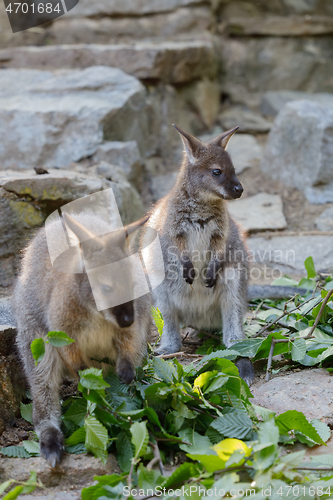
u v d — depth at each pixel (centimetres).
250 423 450
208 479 405
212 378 476
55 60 1306
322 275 838
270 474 378
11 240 782
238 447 411
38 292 497
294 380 554
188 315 695
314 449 462
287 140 1187
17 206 788
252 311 763
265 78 1576
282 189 1173
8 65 1314
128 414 440
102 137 1080
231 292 666
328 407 506
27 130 1077
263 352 604
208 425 470
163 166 1279
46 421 477
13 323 583
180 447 440
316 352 576
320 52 1593
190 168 698
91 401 449
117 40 1447
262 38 1574
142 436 409
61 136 1074
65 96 1163
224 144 739
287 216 1077
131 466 405
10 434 484
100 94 1176
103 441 427
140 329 509
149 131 1283
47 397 485
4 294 736
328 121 1104
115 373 523
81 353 489
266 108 1521
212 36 1486
